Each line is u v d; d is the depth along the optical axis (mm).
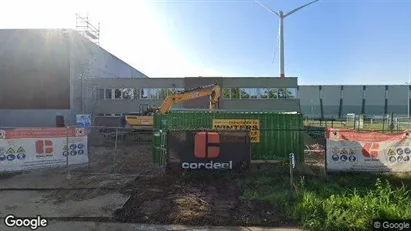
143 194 8117
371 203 6484
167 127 14305
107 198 7859
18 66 34656
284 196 7477
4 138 10555
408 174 10156
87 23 42219
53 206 7348
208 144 10117
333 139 10398
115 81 37906
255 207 7207
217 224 6367
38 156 11148
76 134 11977
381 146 10344
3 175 10234
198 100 36750
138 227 6227
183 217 6613
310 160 13656
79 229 6105
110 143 21047
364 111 81625
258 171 10508
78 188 8727
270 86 36625
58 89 34344
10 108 34562
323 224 6004
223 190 8602
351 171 10344
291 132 13367
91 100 37375
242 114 13789
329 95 82438
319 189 8664
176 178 9602
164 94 37688
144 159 13977
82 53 36938
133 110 37625
